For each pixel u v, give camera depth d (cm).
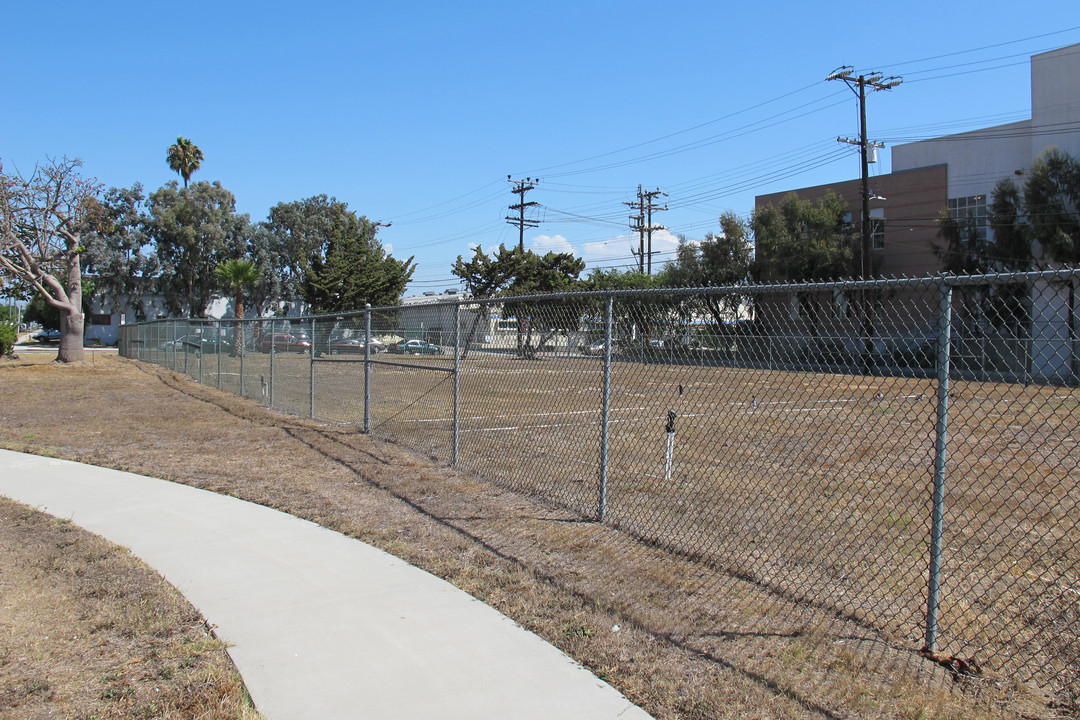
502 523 662
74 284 2889
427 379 1612
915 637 432
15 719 334
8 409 1466
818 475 893
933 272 3856
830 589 507
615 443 1099
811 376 738
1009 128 3641
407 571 540
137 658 397
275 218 6225
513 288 4488
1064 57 3284
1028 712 347
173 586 504
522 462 938
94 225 2898
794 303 588
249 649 410
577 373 906
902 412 1395
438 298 5166
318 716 342
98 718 337
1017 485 861
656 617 456
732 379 926
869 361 542
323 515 689
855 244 4000
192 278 5872
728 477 867
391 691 365
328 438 1111
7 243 2658
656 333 692
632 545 599
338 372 1784
